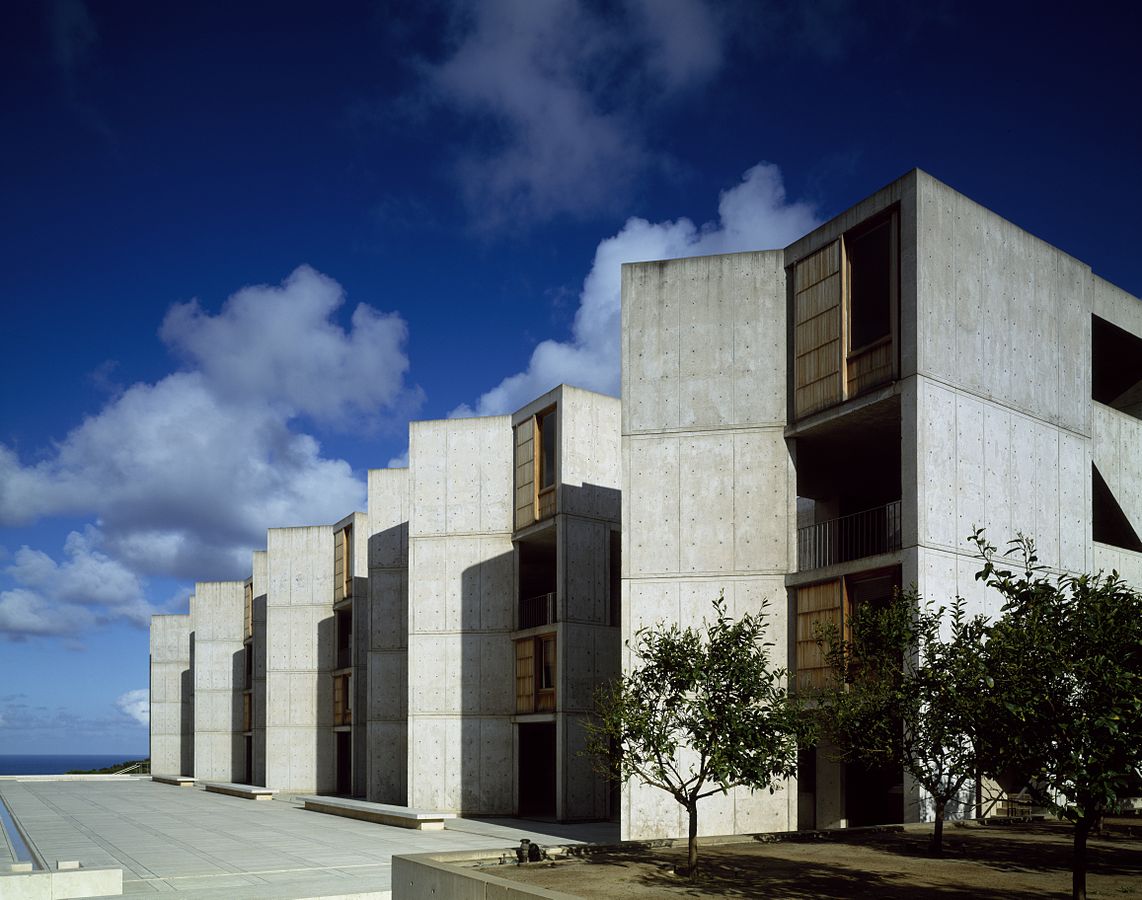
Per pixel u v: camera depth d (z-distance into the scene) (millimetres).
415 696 34750
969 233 21875
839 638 18719
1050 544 22672
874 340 21672
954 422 20938
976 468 21250
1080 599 10375
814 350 23078
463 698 34312
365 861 21844
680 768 22672
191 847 24797
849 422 22500
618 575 33625
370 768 39062
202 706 59781
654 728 13938
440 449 35906
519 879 13477
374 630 40000
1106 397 30109
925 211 20969
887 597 21391
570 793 30547
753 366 24016
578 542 31656
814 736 14297
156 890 17859
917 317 20531
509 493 35094
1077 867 10281
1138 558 25031
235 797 45531
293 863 21578
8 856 23297
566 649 30922
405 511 40656
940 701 12297
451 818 32438
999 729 10406
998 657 10500
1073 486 23578
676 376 24531
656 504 24188
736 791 22531
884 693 15359
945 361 20969
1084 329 24625
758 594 23172
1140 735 9406
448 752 34125
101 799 44281
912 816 19297
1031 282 23266
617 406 33250
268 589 49281
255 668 54875
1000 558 21422
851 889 12242
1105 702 9602
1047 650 9891
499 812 33375
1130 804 22500
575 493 31812
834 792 22156
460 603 34906
